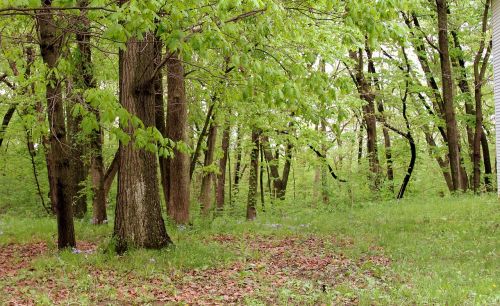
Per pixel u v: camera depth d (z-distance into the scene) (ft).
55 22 23.62
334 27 35.22
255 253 36.50
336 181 81.71
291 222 57.31
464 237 41.06
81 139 50.26
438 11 74.74
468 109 92.12
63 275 29.45
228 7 19.94
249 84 23.07
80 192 58.29
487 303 22.99
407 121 85.46
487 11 76.18
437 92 85.25
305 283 28.40
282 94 22.89
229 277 30.04
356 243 40.83
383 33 22.70
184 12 19.19
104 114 17.72
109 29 16.90
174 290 26.66
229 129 75.51
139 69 35.12
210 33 19.72
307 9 26.94
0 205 85.40
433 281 27.32
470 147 96.32
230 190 109.40
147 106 35.50
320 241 43.16
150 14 17.89
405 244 39.81
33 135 23.66
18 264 33.83
